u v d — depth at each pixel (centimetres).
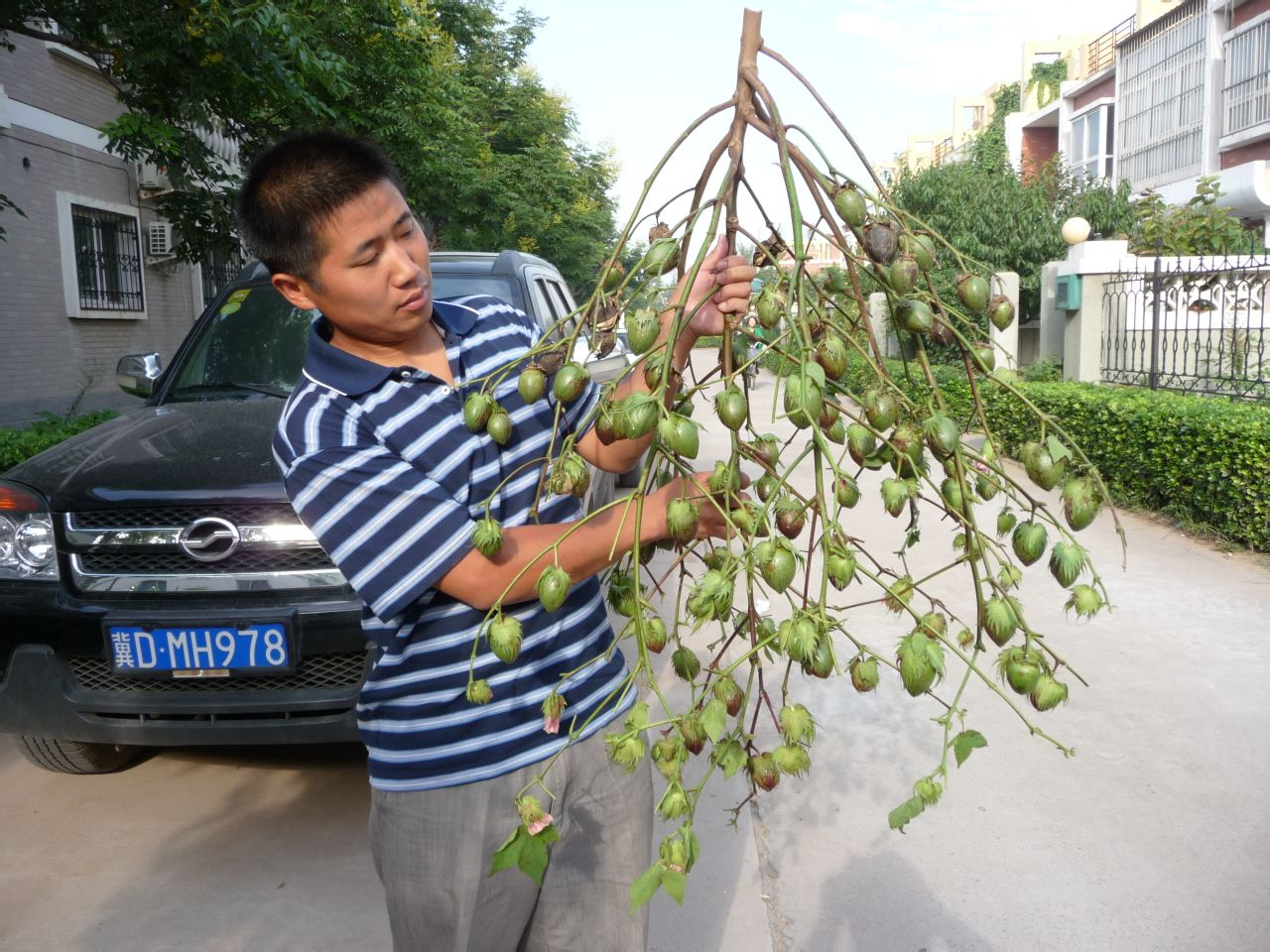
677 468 134
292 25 693
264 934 266
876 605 526
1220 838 304
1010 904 273
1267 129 1998
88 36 676
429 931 162
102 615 294
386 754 157
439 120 1370
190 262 800
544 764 156
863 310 125
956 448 120
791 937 260
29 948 260
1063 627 489
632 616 141
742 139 128
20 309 996
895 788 337
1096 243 1038
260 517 295
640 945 171
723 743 126
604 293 136
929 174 1664
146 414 375
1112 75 2742
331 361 153
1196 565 596
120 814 330
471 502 153
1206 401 750
